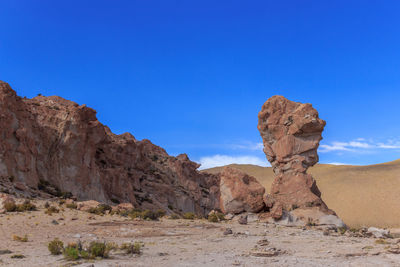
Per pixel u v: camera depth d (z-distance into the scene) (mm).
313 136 44125
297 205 41812
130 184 76562
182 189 99312
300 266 14602
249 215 39844
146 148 107562
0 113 48281
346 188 139875
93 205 41875
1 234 25062
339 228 36438
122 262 15367
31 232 26453
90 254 16969
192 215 43031
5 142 48156
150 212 38750
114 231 27828
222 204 41312
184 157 123875
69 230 28047
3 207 35500
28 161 50969
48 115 59875
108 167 74188
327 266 14562
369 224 108688
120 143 84188
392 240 25828
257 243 21688
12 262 15453
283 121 44656
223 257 16969
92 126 65125
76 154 59688
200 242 23250
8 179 46062
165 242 23188
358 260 15977
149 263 15203
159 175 95062
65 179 57312
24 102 60156
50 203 41875
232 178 41438
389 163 174750
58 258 16344
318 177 161500
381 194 128250
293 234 29969
